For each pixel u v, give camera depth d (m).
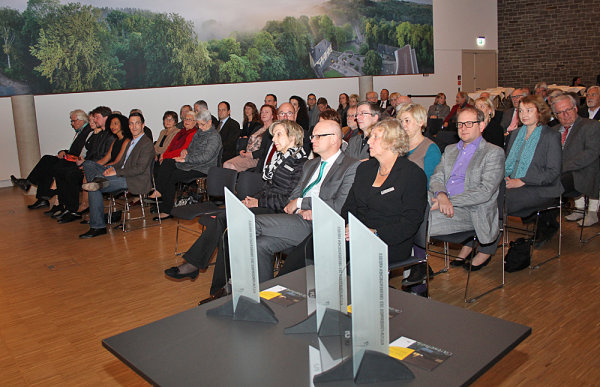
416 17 12.38
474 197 2.98
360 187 2.68
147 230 4.95
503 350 1.26
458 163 3.27
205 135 5.24
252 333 1.42
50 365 2.44
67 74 8.35
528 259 3.44
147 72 9.05
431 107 10.01
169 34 9.17
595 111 5.03
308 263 1.43
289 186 3.34
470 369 1.17
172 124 6.51
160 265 3.90
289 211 3.07
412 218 2.49
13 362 2.48
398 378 1.15
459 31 13.25
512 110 5.97
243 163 5.54
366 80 11.44
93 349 2.59
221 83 9.83
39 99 8.19
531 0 13.39
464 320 1.42
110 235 4.82
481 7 13.65
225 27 9.74
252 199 3.50
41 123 8.23
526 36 13.62
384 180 2.57
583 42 12.73
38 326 2.90
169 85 9.27
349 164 2.97
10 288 3.55
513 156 3.77
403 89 12.42
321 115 4.00
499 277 3.35
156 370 1.25
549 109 3.62
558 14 13.01
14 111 7.78
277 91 10.53
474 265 3.47
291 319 1.50
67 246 4.54
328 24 11.05
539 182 3.50
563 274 3.33
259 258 2.81
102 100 8.70
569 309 2.79
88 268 3.91
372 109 3.71
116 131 5.38
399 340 1.32
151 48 9.03
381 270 1.15
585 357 2.27
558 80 13.27
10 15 7.84
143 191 5.08
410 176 2.51
